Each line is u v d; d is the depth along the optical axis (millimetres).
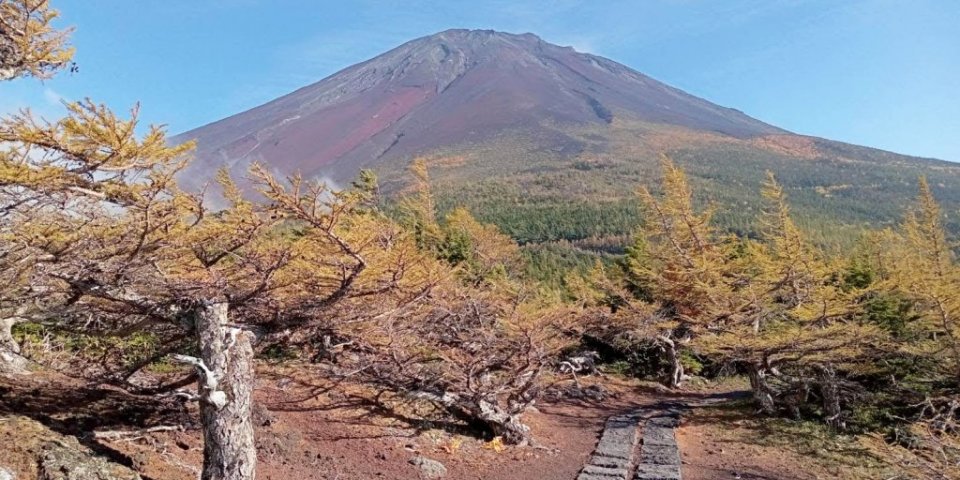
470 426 11953
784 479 10273
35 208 4801
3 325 8453
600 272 22719
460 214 27484
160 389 7629
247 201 5633
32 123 4133
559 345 13688
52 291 6164
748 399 17984
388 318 8523
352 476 7871
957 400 10828
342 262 6387
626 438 12625
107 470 5445
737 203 79500
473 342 11992
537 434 12695
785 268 15844
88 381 7578
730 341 15242
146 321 6930
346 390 12070
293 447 8258
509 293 15516
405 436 10414
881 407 13977
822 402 15820
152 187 4691
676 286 19594
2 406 6391
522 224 72688
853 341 13672
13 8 5695
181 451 7152
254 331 7078
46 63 6094
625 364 25172
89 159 4488
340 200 5418
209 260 6211
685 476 10062
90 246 5238
